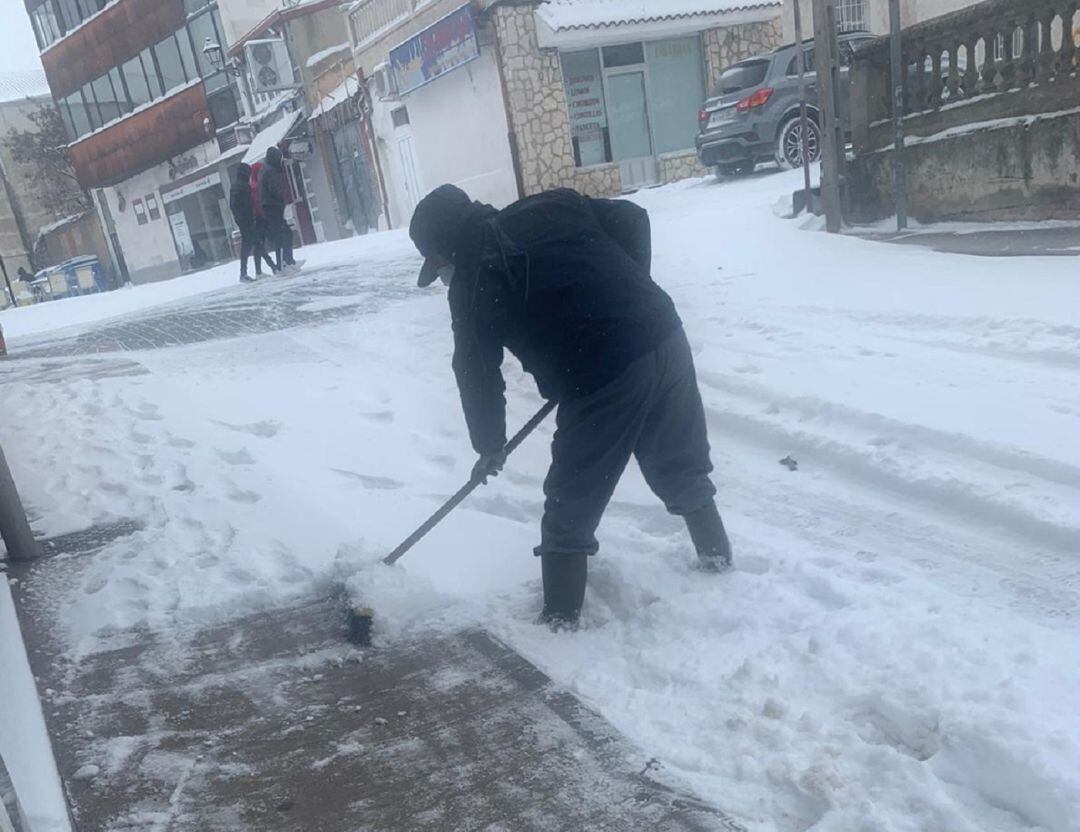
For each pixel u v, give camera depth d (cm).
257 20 2873
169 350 965
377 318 958
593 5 1812
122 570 396
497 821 233
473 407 313
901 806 215
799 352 584
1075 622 292
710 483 338
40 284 3862
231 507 461
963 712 234
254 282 1530
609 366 298
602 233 315
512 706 281
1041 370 491
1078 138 767
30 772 268
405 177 2230
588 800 236
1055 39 966
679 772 241
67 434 627
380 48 2128
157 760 272
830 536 377
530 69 1777
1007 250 745
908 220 931
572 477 310
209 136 3036
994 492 373
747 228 1030
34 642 346
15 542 419
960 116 873
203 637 345
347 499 465
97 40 3319
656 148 1941
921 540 362
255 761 269
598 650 306
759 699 261
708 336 652
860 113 952
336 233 2580
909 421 447
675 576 344
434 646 322
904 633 281
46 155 4275
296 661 322
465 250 300
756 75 1480
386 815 240
